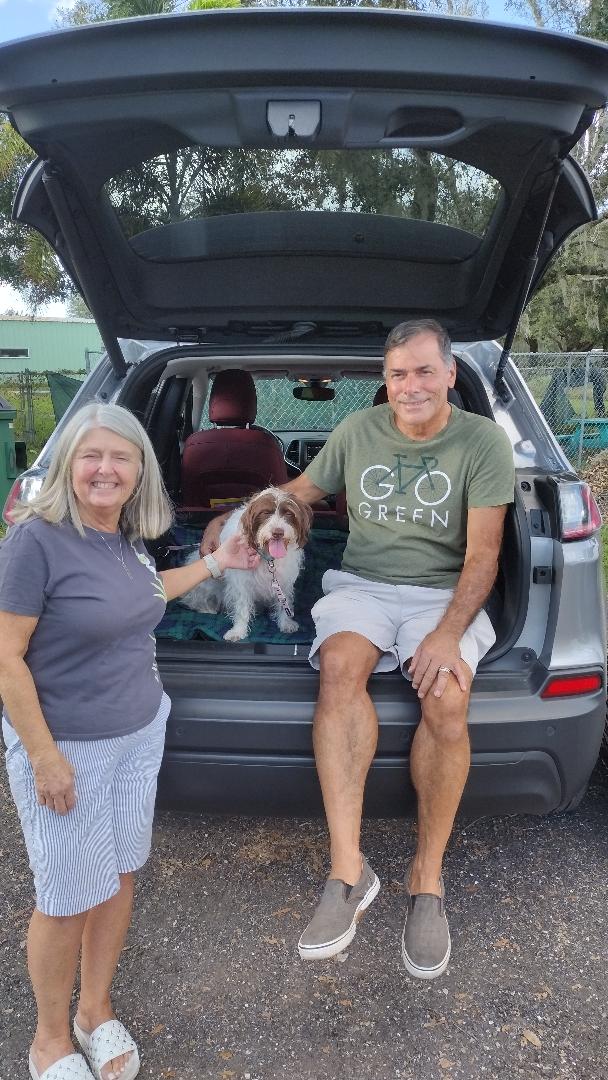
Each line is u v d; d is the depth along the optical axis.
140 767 1.86
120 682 1.77
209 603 3.21
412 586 2.54
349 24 1.68
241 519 2.92
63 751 1.72
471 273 2.78
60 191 2.29
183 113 1.88
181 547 3.40
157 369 3.08
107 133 2.07
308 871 2.60
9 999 2.06
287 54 1.71
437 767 2.09
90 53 1.75
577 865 2.61
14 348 34.91
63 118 1.94
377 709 2.20
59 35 1.71
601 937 2.28
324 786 2.09
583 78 1.80
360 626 2.31
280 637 2.99
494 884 2.51
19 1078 1.83
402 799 2.25
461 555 2.59
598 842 2.73
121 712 1.77
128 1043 1.86
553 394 11.13
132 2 14.52
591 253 14.96
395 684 2.24
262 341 3.14
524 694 2.17
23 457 6.85
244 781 2.20
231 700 2.17
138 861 1.89
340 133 1.87
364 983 2.12
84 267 2.58
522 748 2.16
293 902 2.45
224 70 1.73
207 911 2.41
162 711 1.94
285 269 2.83
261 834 2.81
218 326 3.06
